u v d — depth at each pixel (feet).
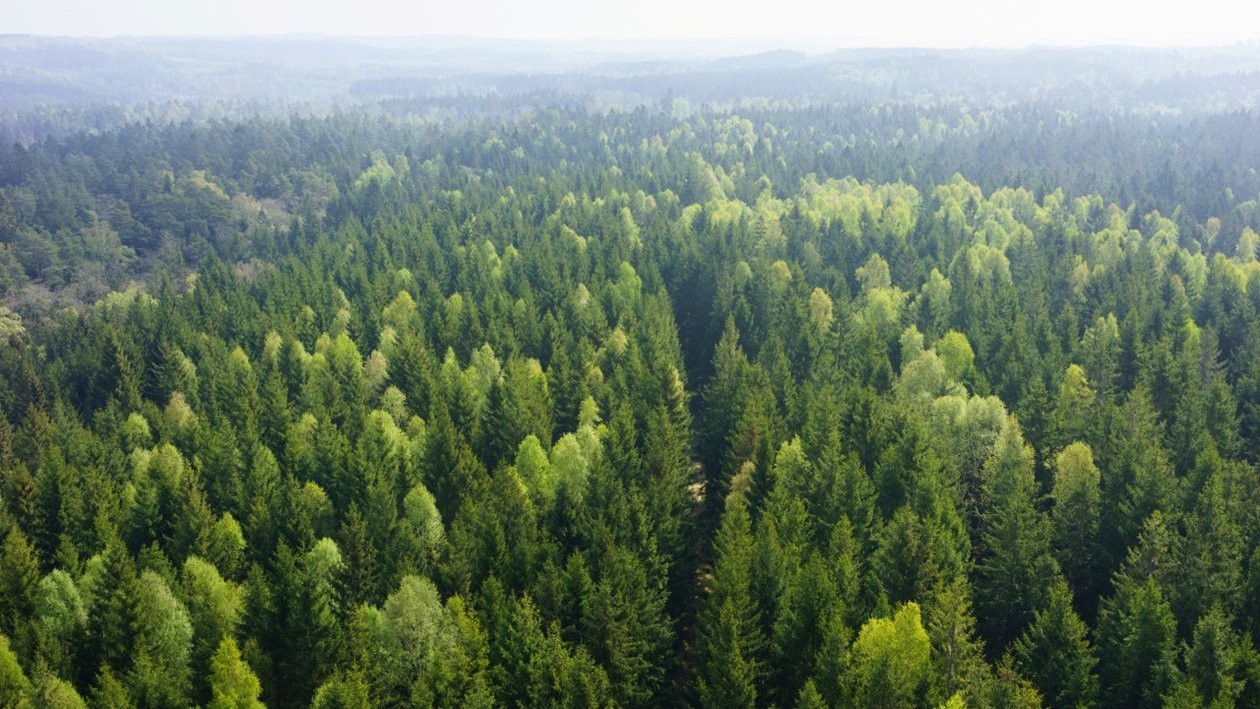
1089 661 185.98
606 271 522.47
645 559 225.56
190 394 375.45
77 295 624.59
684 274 505.66
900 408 283.79
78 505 268.62
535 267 525.34
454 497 272.51
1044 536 228.84
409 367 369.71
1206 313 440.86
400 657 192.13
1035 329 397.60
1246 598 205.67
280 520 257.14
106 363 399.85
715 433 309.63
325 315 460.55
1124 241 605.31
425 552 237.66
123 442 331.36
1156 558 212.43
